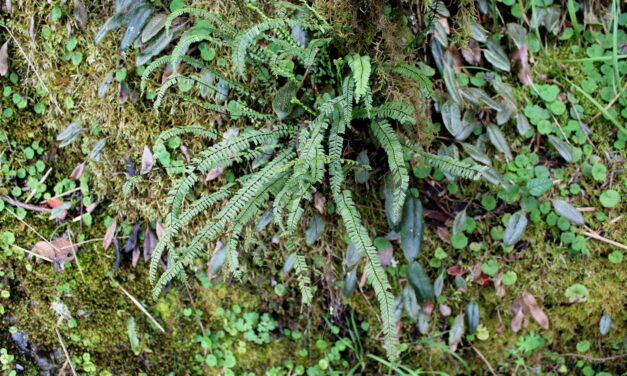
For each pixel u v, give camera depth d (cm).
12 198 252
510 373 265
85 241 258
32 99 247
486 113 244
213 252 245
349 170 229
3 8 237
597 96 251
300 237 245
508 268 252
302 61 213
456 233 241
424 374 267
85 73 238
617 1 244
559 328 262
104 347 267
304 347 267
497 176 230
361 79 178
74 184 255
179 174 237
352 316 261
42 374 264
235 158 209
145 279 262
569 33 250
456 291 257
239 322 265
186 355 268
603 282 253
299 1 221
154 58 230
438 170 237
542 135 250
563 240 245
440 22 232
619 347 263
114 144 244
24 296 261
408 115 196
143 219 254
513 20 249
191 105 232
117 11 221
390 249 248
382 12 211
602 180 243
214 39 198
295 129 217
